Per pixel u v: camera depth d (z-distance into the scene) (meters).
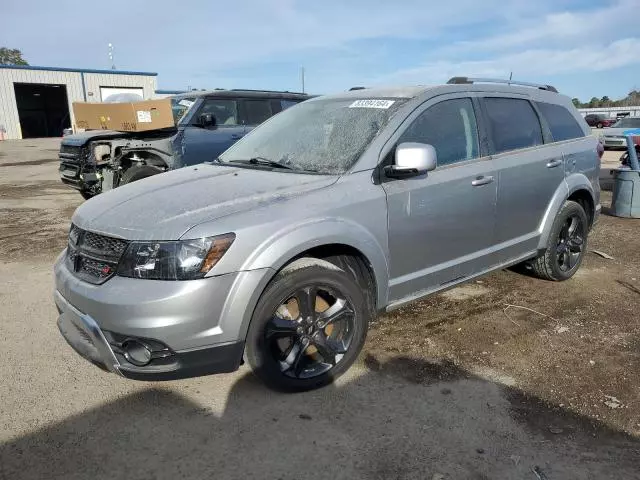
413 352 3.74
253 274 2.88
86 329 2.90
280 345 3.21
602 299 4.72
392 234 3.53
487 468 2.58
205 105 8.72
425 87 4.05
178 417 3.00
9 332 4.12
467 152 4.09
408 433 2.85
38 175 14.99
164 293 2.72
